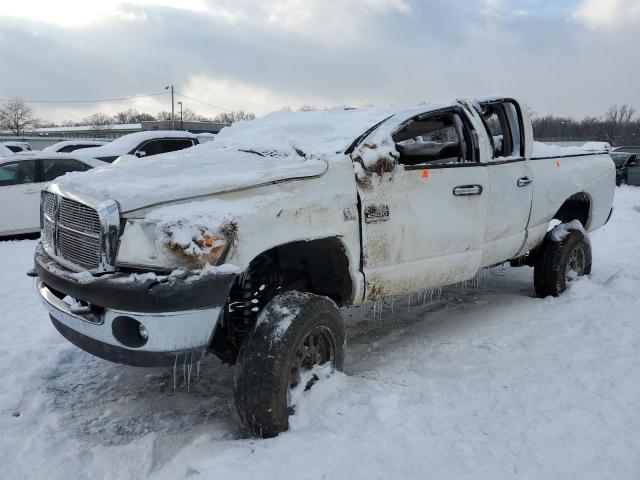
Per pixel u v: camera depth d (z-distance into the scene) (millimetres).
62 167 10070
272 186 3236
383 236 3730
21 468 2941
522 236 5062
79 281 2961
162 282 2762
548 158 5375
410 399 3428
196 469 2768
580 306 5062
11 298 6066
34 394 3803
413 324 5004
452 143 5156
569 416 3182
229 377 4086
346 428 3062
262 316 3137
